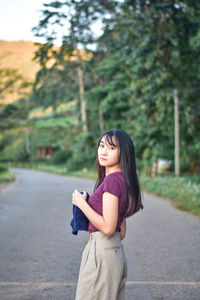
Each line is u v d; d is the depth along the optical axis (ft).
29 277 14.24
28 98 165.68
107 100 102.12
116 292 6.28
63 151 182.19
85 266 6.45
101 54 90.48
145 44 50.62
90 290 6.27
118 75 90.74
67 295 12.20
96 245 6.36
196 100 57.98
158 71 54.34
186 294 12.00
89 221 6.64
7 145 264.31
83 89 119.85
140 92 67.36
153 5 43.01
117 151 6.64
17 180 90.74
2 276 14.43
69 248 19.17
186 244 18.98
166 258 16.39
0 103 164.45
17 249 19.06
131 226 24.50
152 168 65.62
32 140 244.83
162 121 63.31
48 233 23.41
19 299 11.86
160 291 12.32
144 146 71.05
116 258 6.33
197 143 60.90
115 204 6.14
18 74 149.59
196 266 15.06
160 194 44.14
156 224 24.93
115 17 41.70
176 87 55.42
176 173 57.21
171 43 50.57
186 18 45.50
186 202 33.63
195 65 53.62
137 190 6.72
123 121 104.47
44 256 17.51
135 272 14.48
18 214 31.81
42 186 66.49
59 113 249.55
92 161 119.85
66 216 30.40
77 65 95.20
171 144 65.77
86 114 130.72
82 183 75.00
